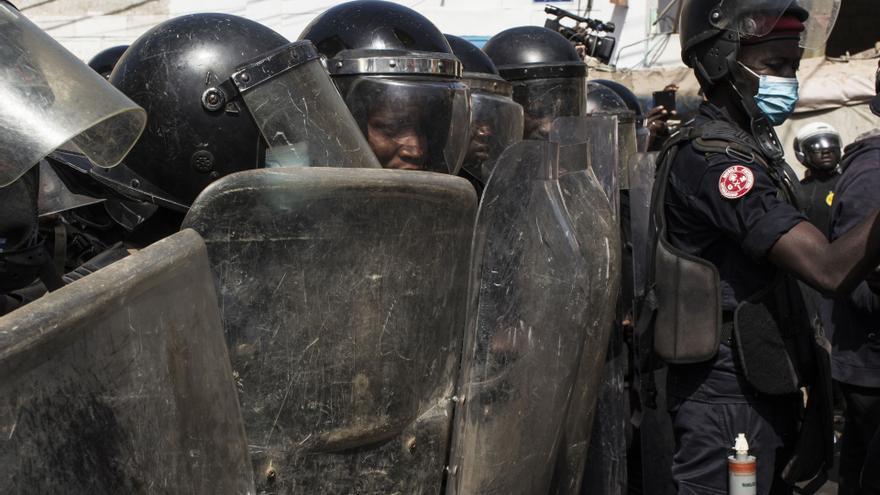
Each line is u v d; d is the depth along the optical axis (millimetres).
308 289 1550
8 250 1358
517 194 2029
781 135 9406
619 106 4340
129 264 1023
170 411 1077
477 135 3033
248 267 1471
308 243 1537
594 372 2475
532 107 3756
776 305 2371
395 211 1686
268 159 2062
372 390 1688
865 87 9117
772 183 2342
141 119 1411
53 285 1477
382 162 2430
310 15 10234
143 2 10172
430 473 1884
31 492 837
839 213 3008
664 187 2521
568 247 2121
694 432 2457
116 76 2074
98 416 937
